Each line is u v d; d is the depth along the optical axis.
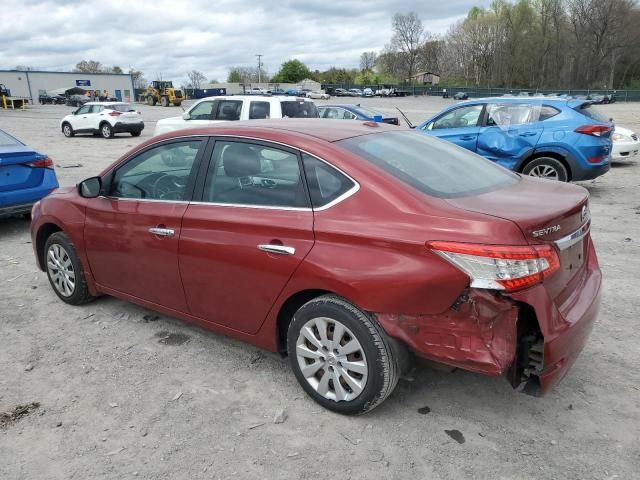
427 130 10.33
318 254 3.04
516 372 2.78
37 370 3.78
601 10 85.12
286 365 3.81
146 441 3.01
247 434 3.06
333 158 3.17
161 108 57.97
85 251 4.50
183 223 3.69
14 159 6.97
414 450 2.91
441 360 2.79
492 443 2.96
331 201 3.10
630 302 4.78
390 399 3.38
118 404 3.36
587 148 8.74
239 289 3.46
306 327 3.22
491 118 9.51
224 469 2.79
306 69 136.12
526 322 2.76
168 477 2.74
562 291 2.95
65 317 4.64
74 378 3.67
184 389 3.52
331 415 3.23
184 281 3.77
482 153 9.58
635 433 3.03
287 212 3.23
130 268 4.15
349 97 89.31
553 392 3.42
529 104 9.27
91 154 17.14
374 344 2.93
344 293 2.95
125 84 90.50
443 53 111.56
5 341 4.22
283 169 3.33
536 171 9.23
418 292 2.75
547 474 2.72
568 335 2.77
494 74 95.75
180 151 3.87
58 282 4.91
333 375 3.17
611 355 3.86
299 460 2.85
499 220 2.65
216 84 100.56
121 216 4.11
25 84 82.50
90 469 2.80
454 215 2.76
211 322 3.76
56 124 32.81
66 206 4.62
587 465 2.78
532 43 90.56
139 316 4.64
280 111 12.73
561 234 2.85
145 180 4.05
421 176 3.19
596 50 87.06
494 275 2.57
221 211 3.51
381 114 15.95
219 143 3.68
